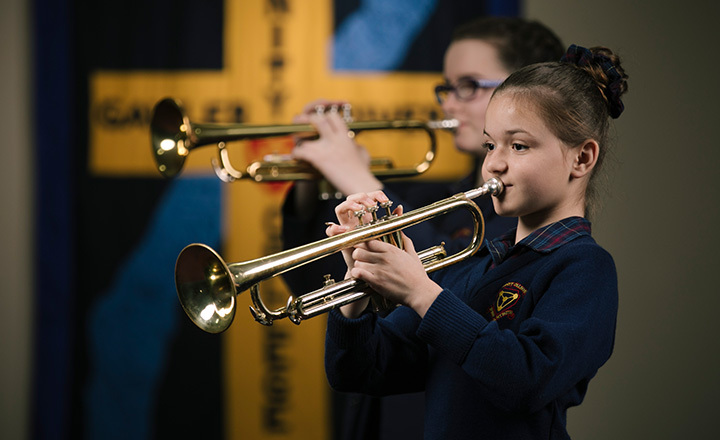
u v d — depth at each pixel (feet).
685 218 19.38
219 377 19.49
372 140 18.94
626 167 19.24
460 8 19.29
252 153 19.17
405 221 6.95
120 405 19.38
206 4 19.21
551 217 7.04
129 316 19.39
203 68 19.27
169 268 19.35
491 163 6.95
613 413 19.53
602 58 7.34
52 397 19.33
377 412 11.42
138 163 19.29
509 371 5.98
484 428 6.63
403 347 7.55
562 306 6.38
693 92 19.40
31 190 19.89
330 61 19.31
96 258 19.36
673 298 19.44
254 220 19.30
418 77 19.33
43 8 19.13
